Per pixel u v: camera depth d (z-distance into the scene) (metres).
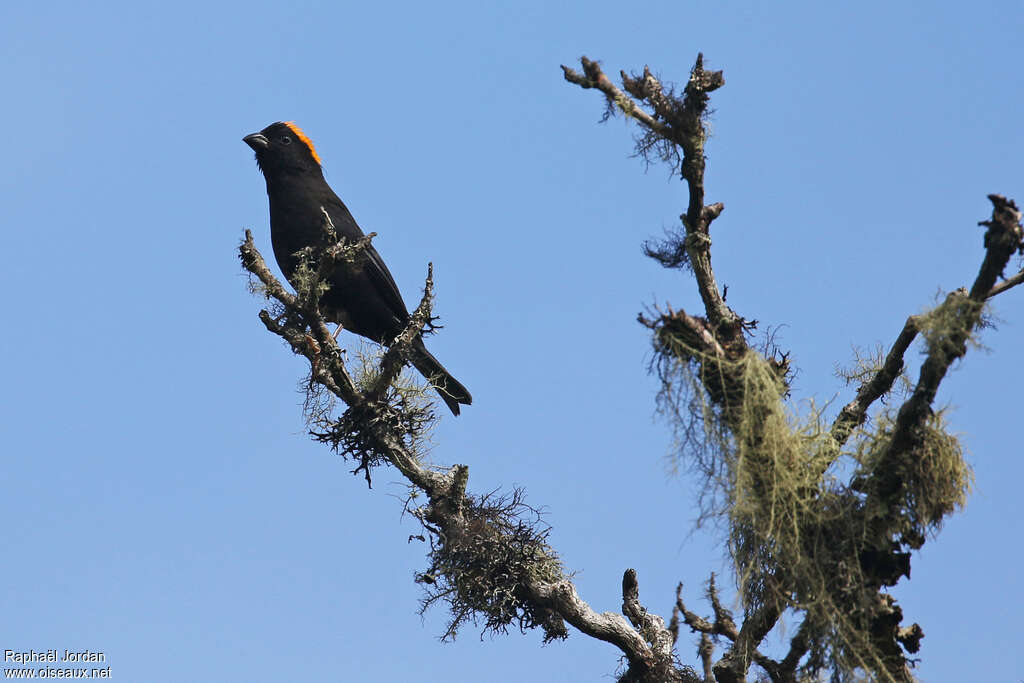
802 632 7.41
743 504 6.73
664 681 8.98
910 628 6.98
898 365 7.71
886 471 6.88
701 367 6.84
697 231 7.65
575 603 9.08
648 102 7.57
